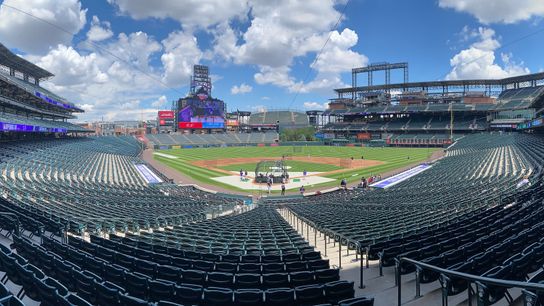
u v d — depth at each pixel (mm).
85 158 54531
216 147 116938
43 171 38812
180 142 120688
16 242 11312
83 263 10008
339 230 14719
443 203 21828
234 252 11969
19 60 62938
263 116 177500
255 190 44438
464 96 112375
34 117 74000
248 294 7375
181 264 10281
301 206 28031
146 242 13352
